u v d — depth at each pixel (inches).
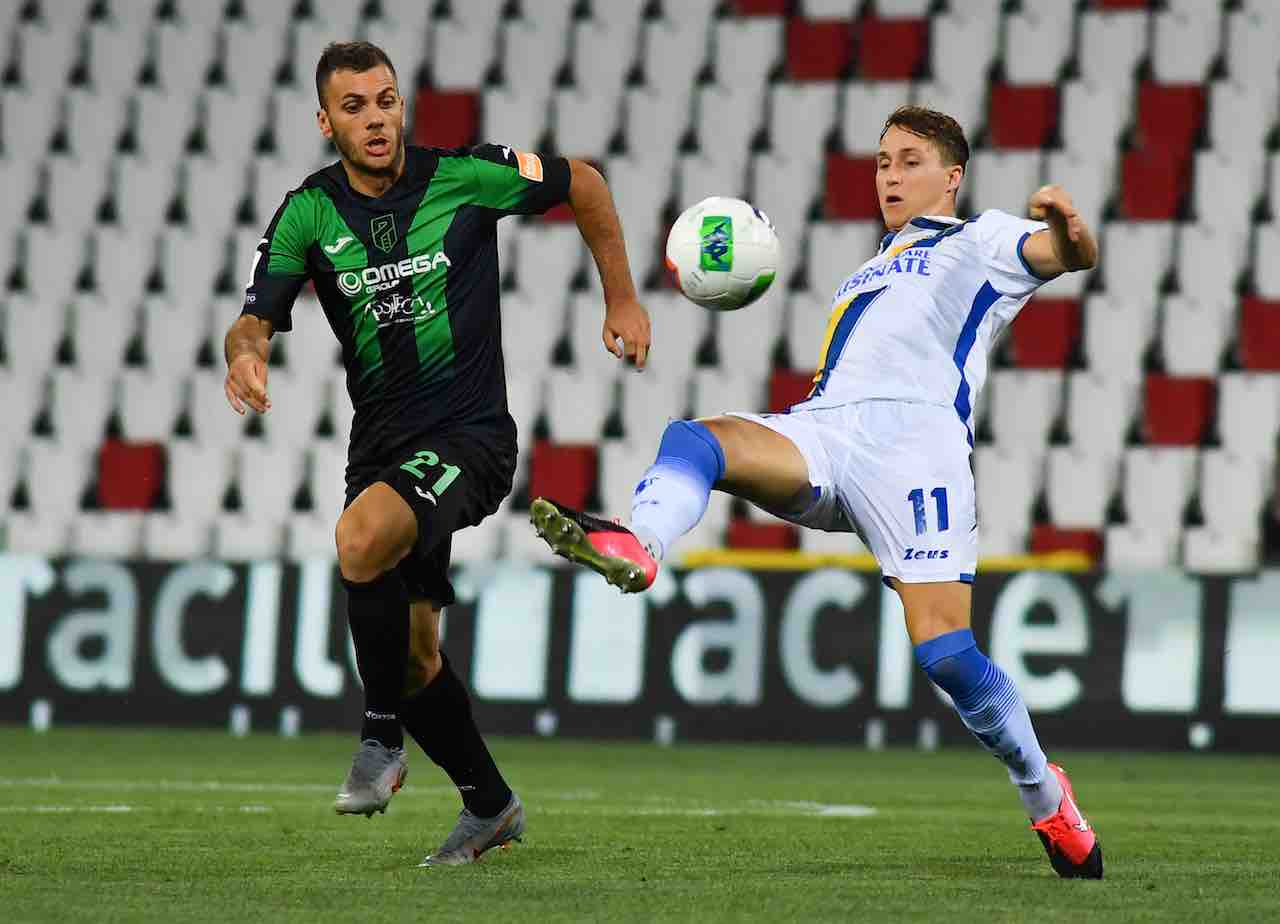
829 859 665.0
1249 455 1867.6
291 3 2242.9
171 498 2009.1
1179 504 1852.9
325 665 1624.0
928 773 1289.4
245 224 2171.5
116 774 1184.8
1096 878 598.5
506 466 623.2
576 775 1231.5
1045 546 1845.5
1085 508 1861.5
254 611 1641.2
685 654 1578.5
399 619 568.1
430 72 2203.5
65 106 2230.6
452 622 1621.6
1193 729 1489.9
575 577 1600.6
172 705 1649.9
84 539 1990.7
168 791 1045.2
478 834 632.4
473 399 614.2
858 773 1283.2
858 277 625.6
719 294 621.0
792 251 2039.9
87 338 2114.9
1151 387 1898.4
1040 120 2046.0
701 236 617.0
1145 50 2053.4
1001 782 1210.6
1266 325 1919.3
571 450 1958.7
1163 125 2022.6
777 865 636.1
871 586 1550.2
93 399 2073.1
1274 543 1877.5
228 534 1972.2
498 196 617.0
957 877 597.0
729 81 2139.5
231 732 1628.9
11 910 486.6
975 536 605.6
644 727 1576.0
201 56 2239.2
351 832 778.2
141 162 2197.3
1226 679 1486.2
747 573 1573.6
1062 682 1515.7
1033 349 1937.7
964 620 591.8
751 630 1568.7
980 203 2034.9
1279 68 2021.4
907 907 506.6
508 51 2193.7
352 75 591.2
